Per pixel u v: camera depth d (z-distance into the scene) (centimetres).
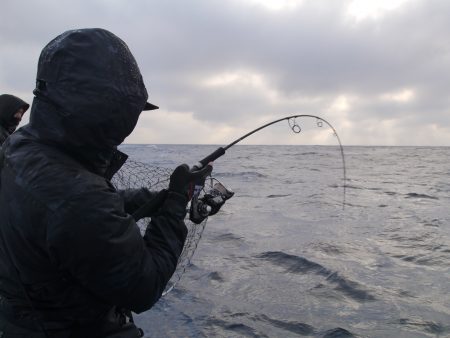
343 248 598
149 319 366
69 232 120
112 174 156
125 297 130
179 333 341
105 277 125
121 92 131
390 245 615
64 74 128
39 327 138
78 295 136
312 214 885
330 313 378
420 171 2250
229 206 995
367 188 1399
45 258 127
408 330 343
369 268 505
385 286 444
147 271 133
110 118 130
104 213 124
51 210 121
